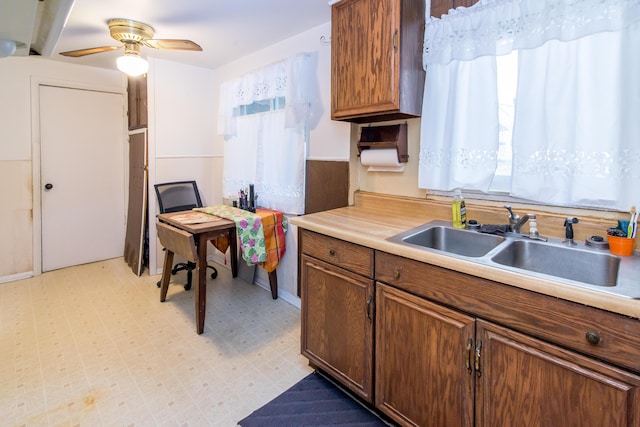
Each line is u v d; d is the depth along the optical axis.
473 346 1.17
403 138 1.98
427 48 1.76
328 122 2.41
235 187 3.30
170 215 2.77
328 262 1.70
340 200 2.36
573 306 0.94
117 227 3.94
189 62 3.34
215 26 2.38
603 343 0.90
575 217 1.42
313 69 2.47
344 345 1.66
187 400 1.69
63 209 3.53
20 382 1.79
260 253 2.60
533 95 1.44
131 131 3.69
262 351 2.12
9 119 3.11
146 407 1.64
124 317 2.53
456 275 1.20
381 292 1.45
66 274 3.40
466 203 1.79
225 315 2.59
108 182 3.82
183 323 2.46
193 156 3.57
